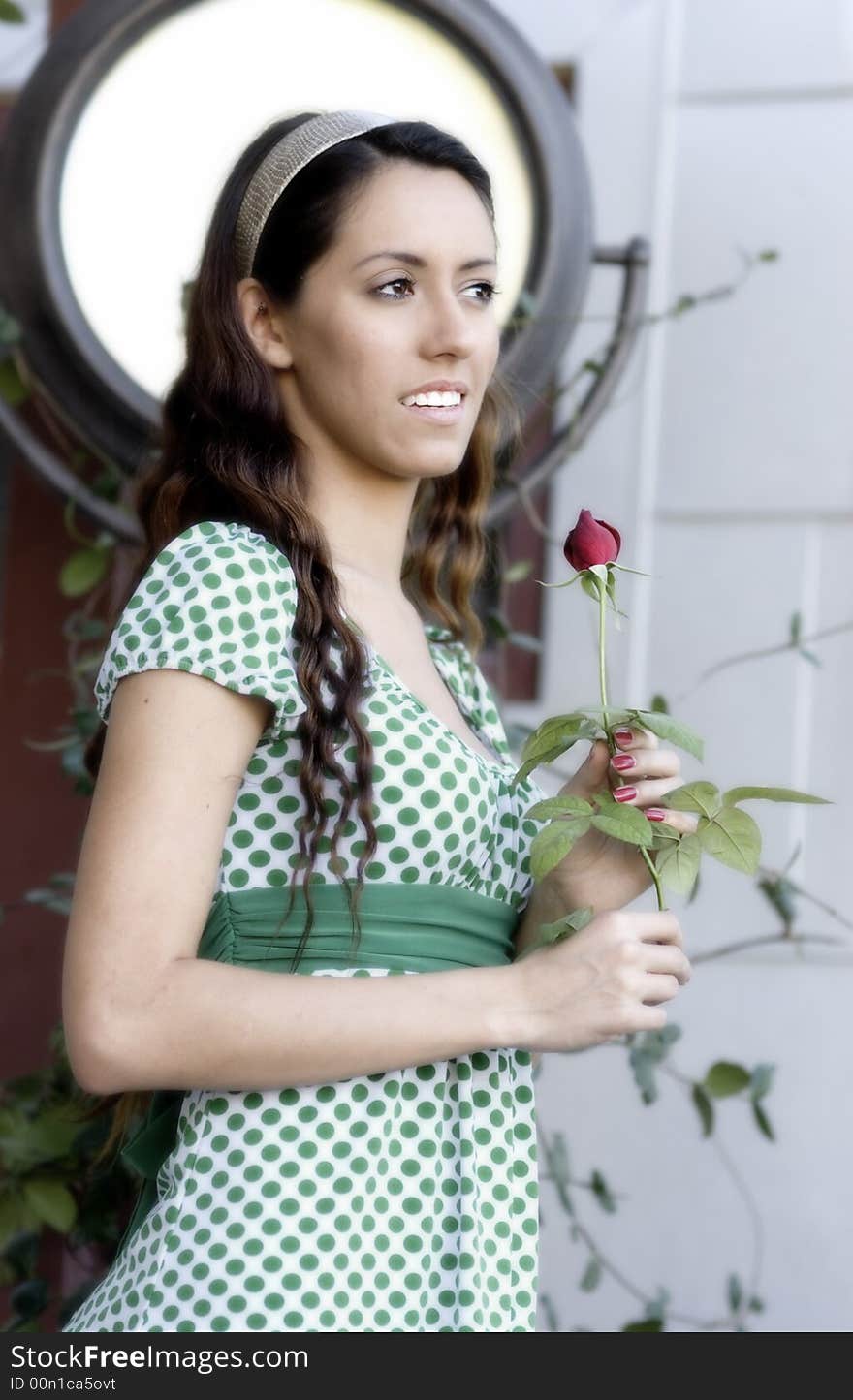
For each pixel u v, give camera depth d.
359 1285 1.67
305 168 1.86
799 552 3.11
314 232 1.85
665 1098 3.04
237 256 1.93
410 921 1.75
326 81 2.93
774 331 3.16
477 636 2.33
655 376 3.18
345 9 2.94
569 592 3.17
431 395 1.85
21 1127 2.63
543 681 3.16
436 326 1.84
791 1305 2.97
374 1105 1.70
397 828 1.73
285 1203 1.66
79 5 3.34
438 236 1.84
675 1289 3.01
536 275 2.90
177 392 1.99
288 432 1.90
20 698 3.23
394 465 1.86
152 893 1.60
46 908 3.17
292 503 1.83
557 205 2.91
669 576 3.15
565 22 3.28
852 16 3.21
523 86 2.93
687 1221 3.01
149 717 1.65
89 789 2.76
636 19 3.26
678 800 1.73
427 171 1.87
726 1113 3.02
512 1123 1.80
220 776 1.66
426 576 2.29
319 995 1.61
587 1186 2.82
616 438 3.19
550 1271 3.03
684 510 3.15
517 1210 1.78
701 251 3.20
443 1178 1.73
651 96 3.24
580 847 1.82
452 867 1.77
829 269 3.17
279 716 1.70
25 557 3.26
